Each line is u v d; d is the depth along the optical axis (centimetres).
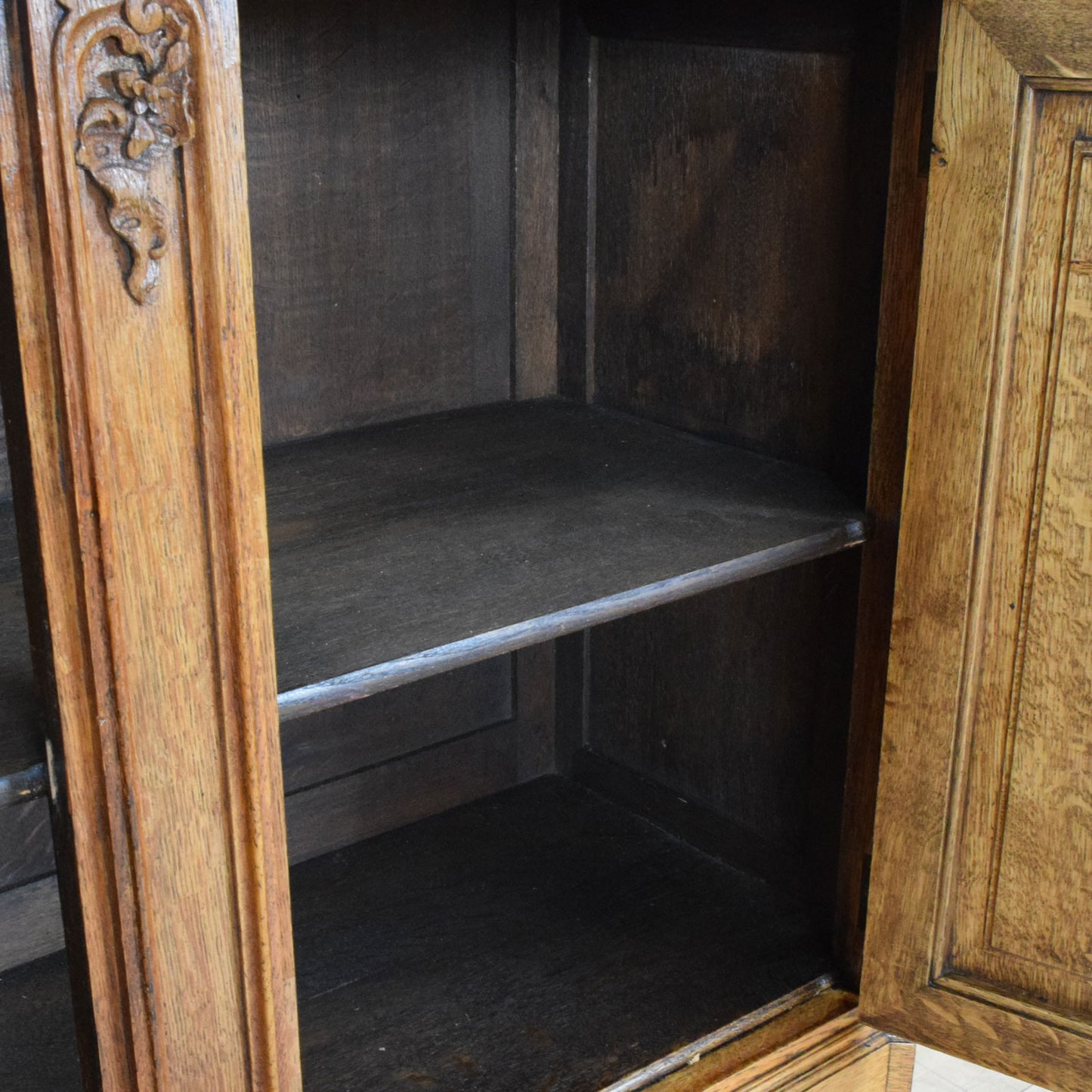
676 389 163
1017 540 124
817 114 139
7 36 72
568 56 162
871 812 145
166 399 82
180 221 79
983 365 121
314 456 152
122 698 84
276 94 143
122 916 89
